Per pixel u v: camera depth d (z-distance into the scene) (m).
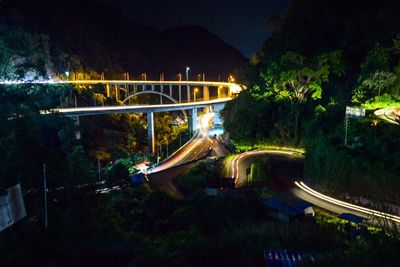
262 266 9.80
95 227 16.11
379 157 24.38
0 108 13.77
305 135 41.53
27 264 10.76
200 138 88.62
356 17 51.06
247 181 34.31
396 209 20.05
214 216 21.55
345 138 28.53
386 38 43.81
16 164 12.90
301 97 45.94
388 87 37.28
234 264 9.95
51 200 15.58
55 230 13.43
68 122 21.05
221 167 41.38
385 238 5.48
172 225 21.11
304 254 10.05
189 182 39.81
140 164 63.28
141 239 15.94
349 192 25.50
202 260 10.19
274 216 22.20
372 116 31.14
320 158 30.19
